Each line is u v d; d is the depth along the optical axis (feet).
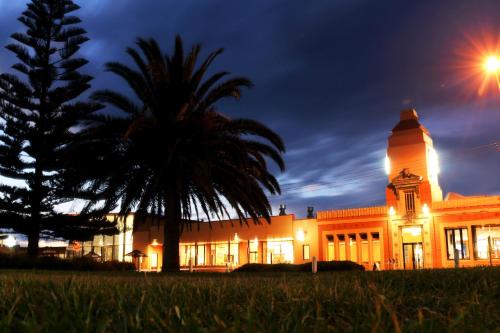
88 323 7.44
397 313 9.45
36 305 9.56
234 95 77.92
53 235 117.50
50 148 112.88
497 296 14.39
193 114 76.18
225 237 144.05
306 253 132.46
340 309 9.77
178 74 76.69
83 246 168.76
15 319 7.82
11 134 113.39
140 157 75.31
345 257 127.13
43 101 117.50
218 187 79.71
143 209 71.36
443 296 12.64
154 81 76.69
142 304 9.78
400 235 121.60
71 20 121.90
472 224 112.47
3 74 113.29
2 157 110.52
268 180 80.84
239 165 74.54
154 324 7.52
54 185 112.47
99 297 11.27
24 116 113.60
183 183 77.82
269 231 138.10
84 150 72.84
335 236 129.49
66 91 116.06
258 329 7.32
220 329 7.17
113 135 74.13
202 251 147.64
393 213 122.93
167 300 11.07
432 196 120.16
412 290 15.23
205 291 12.81
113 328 7.66
